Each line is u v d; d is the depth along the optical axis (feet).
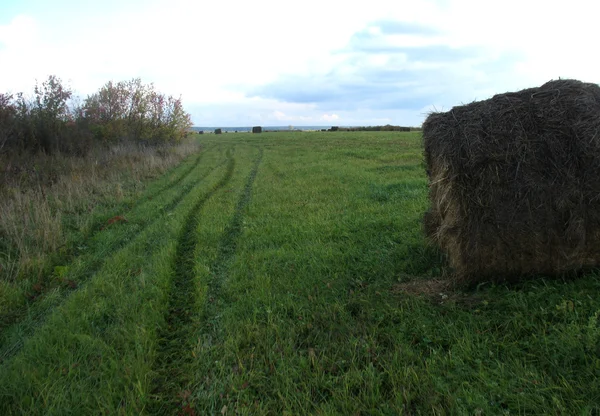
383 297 11.96
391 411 7.53
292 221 21.52
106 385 8.69
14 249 17.60
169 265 15.93
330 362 9.19
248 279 14.20
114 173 39.37
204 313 12.01
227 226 21.52
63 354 9.90
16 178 28.86
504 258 11.57
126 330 10.78
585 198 10.70
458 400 7.50
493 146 11.28
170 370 9.51
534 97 11.83
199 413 7.99
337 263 15.05
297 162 51.08
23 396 8.50
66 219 23.08
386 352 9.33
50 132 40.86
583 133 10.76
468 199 11.50
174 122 76.95
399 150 59.41
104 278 14.67
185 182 38.42
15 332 11.44
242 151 77.15
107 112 61.21
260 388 8.54
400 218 20.15
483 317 10.21
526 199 11.03
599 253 11.05
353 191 28.53
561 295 10.46
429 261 14.69
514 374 8.10
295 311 11.60
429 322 10.31
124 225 22.81
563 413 6.87
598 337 8.47
